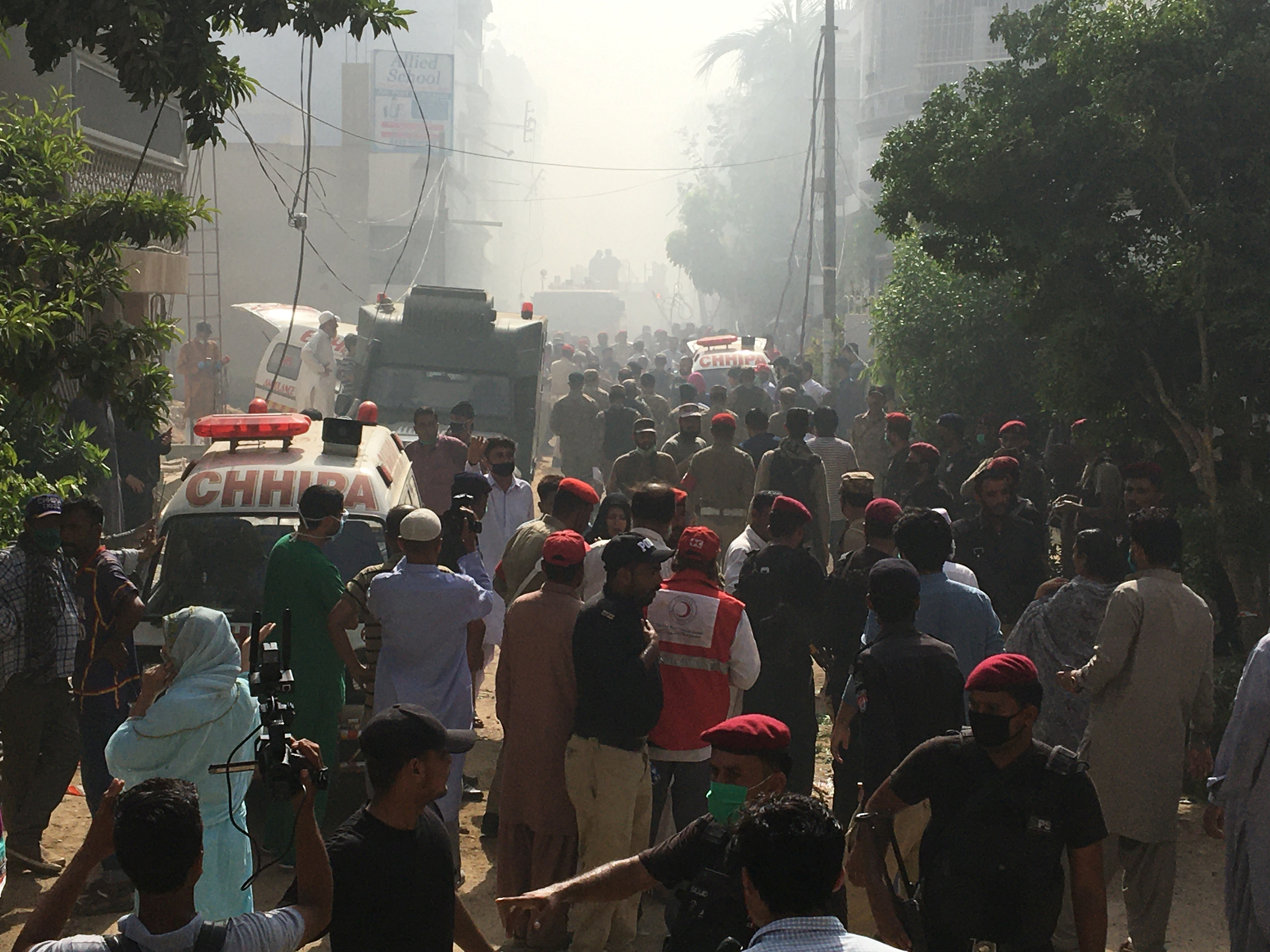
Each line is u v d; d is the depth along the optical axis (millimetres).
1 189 7711
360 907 3316
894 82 41125
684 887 3363
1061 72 8242
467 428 11727
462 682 5832
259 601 6918
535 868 5504
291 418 7789
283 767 2990
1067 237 8172
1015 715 3514
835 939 2566
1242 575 7934
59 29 6562
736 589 6504
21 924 5555
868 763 4820
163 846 2711
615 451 15445
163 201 7246
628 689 5160
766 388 22453
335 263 41156
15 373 6461
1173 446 8789
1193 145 7883
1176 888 6180
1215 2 7789
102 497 12133
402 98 45812
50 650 5844
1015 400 14531
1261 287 7445
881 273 41031
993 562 7551
